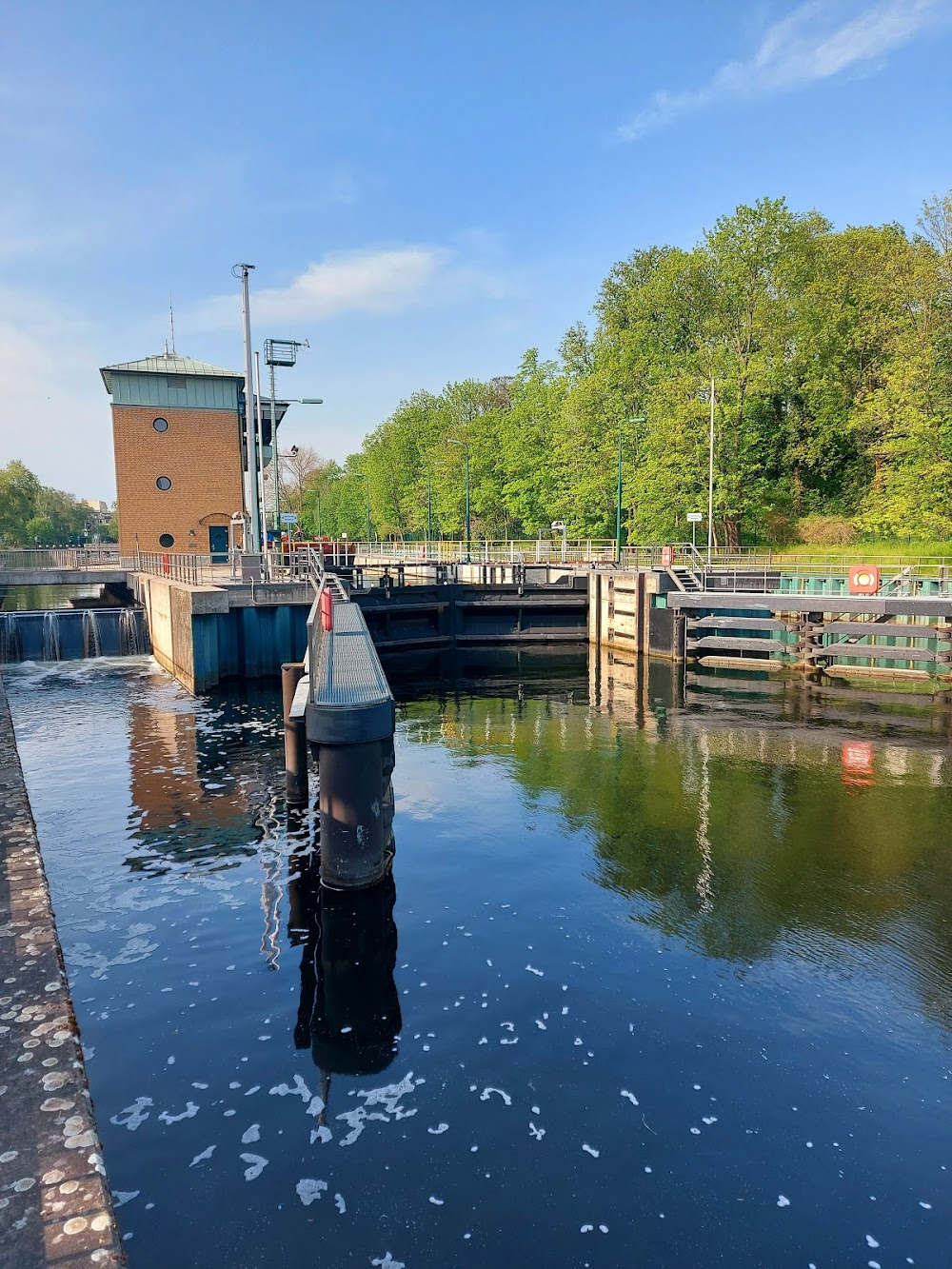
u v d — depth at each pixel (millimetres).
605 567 36625
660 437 43125
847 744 18469
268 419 47781
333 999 7902
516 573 38625
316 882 10797
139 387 43438
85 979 8320
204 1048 7117
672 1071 6809
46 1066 3955
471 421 67438
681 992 8055
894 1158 5887
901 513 35688
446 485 68188
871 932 9359
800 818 13352
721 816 13453
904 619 26797
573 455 50594
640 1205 5410
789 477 48656
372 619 33375
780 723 20750
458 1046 7129
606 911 9883
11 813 7340
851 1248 5121
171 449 44031
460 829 12844
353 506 103000
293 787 13852
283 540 39344
